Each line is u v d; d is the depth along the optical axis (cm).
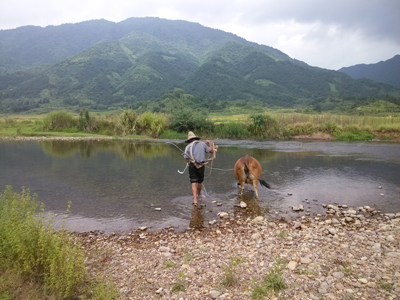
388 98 9394
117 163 1295
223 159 1402
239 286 345
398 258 392
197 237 523
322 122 2672
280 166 1209
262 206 700
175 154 1596
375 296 307
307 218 615
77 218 618
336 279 347
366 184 903
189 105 9788
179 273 373
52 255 338
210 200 747
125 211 663
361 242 468
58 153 1620
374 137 2342
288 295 320
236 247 468
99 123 3081
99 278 354
